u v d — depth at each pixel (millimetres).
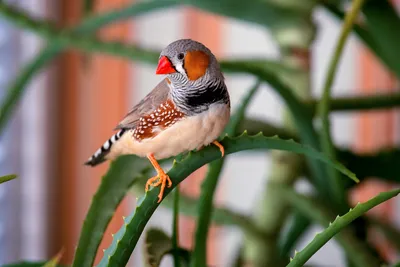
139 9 1742
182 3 1699
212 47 2986
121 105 2971
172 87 1144
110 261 979
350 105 1796
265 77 1427
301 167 1861
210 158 1070
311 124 1543
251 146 1086
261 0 1678
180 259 1208
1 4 1749
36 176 2902
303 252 976
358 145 2951
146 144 1164
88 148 2979
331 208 1648
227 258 3113
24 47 2748
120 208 2973
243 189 3115
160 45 2998
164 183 1039
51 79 2873
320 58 2961
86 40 1751
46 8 2736
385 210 2869
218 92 1143
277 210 1871
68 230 3033
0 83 2703
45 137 2893
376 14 1665
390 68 1857
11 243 2887
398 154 1803
